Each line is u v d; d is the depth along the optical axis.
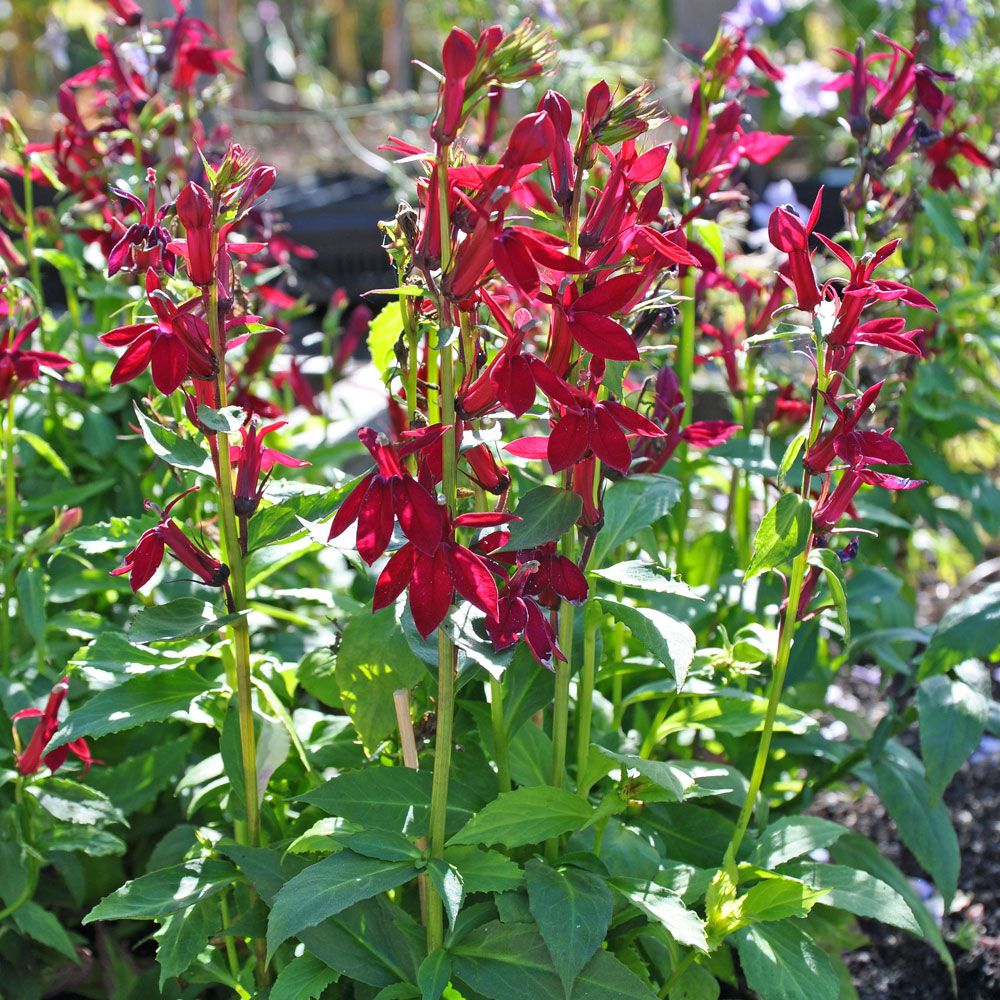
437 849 0.97
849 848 1.33
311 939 0.99
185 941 1.05
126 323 1.55
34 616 1.28
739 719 1.12
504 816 0.99
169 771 1.31
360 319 1.74
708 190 1.33
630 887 1.01
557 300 0.87
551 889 0.97
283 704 1.25
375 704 1.07
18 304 1.37
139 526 1.13
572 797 1.01
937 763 1.18
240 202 0.95
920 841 1.24
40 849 1.19
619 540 1.12
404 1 4.38
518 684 1.08
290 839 1.10
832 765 1.43
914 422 1.70
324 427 1.69
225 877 1.03
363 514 0.83
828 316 0.94
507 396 0.84
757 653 1.14
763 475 1.32
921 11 1.99
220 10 4.84
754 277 1.49
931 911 1.57
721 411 1.96
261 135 4.44
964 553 2.05
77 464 1.57
